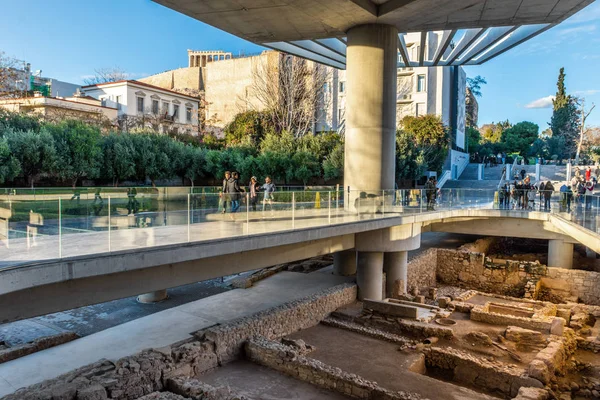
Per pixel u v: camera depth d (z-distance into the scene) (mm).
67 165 22438
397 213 18344
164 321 14141
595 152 56688
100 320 15172
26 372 10258
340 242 16547
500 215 24375
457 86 50125
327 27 20000
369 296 18375
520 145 66250
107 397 8945
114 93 43156
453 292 21719
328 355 12664
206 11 17750
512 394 11211
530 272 22703
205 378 11047
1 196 6762
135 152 26359
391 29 19219
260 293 18016
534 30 22078
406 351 12914
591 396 11281
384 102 19016
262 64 47594
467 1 16578
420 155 38469
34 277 6742
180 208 9711
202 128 51750
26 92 37094
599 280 20969
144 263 8281
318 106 47188
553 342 13289
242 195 11102
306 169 33344
